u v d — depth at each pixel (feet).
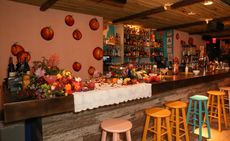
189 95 13.42
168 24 19.97
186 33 26.48
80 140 7.43
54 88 6.31
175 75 13.33
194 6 12.88
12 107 5.40
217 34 28.48
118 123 7.00
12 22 11.97
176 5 12.09
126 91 8.13
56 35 13.93
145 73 10.19
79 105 6.66
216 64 18.76
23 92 6.53
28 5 12.54
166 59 23.75
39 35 13.12
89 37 15.79
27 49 12.65
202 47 23.54
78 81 7.32
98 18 16.24
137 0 11.57
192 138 10.50
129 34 20.07
